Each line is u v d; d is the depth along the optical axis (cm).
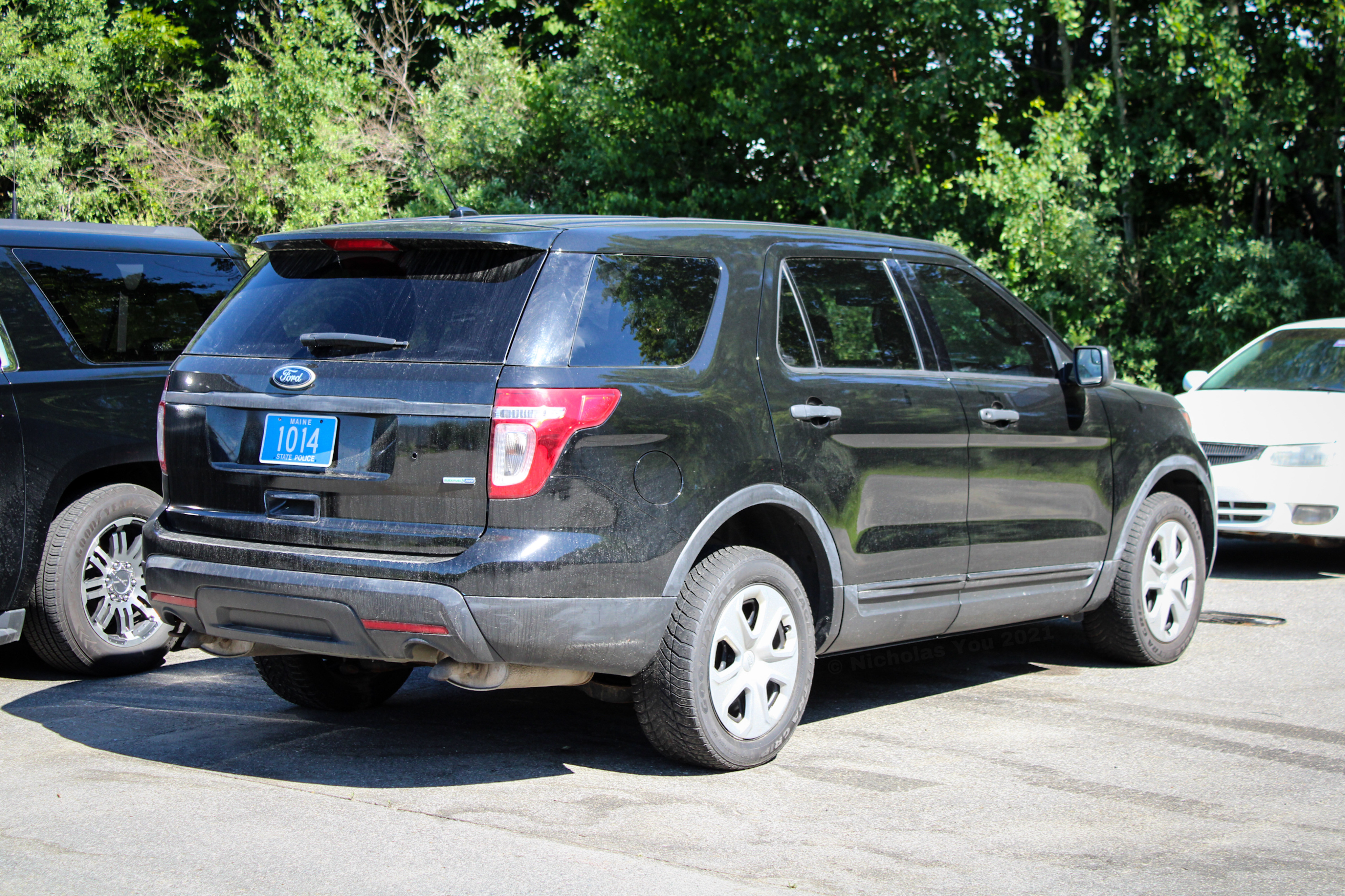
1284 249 1695
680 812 406
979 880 350
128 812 399
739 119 1930
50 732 500
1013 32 1841
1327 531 880
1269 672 622
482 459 396
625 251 438
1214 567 959
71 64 2252
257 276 468
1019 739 502
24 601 576
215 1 2581
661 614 423
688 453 429
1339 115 1720
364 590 397
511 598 392
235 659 647
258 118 2214
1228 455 908
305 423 423
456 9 2531
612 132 2131
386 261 438
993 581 547
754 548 461
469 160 2172
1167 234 1781
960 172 1862
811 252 500
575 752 477
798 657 466
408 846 370
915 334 529
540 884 341
